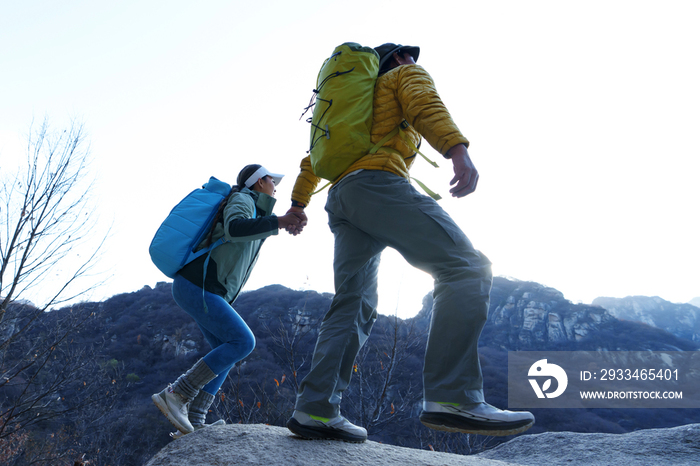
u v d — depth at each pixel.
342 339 1.63
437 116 1.53
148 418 19.48
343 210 1.71
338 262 1.75
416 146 1.82
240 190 2.45
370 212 1.62
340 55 1.83
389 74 1.78
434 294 1.56
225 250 2.25
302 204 2.27
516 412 1.41
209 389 2.26
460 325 1.44
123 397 22.39
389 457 1.58
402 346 8.04
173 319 34.28
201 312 2.16
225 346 2.12
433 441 8.62
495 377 27.58
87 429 13.66
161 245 2.19
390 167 1.67
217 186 2.42
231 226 2.14
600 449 2.31
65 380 8.88
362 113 1.71
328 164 1.72
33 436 11.71
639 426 28.47
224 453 1.55
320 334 1.69
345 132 1.68
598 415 29.19
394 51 1.91
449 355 1.45
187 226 2.24
